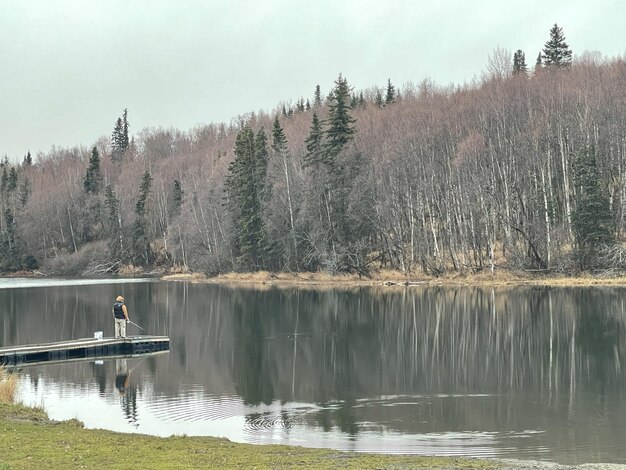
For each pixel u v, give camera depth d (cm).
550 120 9475
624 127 9162
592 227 7969
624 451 2122
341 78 10250
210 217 11931
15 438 1919
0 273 14375
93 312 6375
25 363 3869
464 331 4741
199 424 2502
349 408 2730
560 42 14350
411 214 9394
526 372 3375
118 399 2933
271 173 10781
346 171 10050
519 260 8450
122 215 14350
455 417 2567
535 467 1775
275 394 2994
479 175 9238
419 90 16125
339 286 8806
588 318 5128
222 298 7581
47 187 17312
